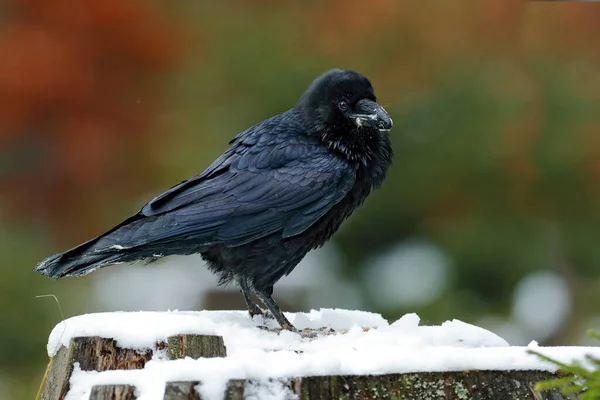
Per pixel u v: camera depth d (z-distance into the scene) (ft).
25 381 42.34
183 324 21.08
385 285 48.96
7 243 47.60
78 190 52.95
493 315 48.75
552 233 49.37
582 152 47.42
